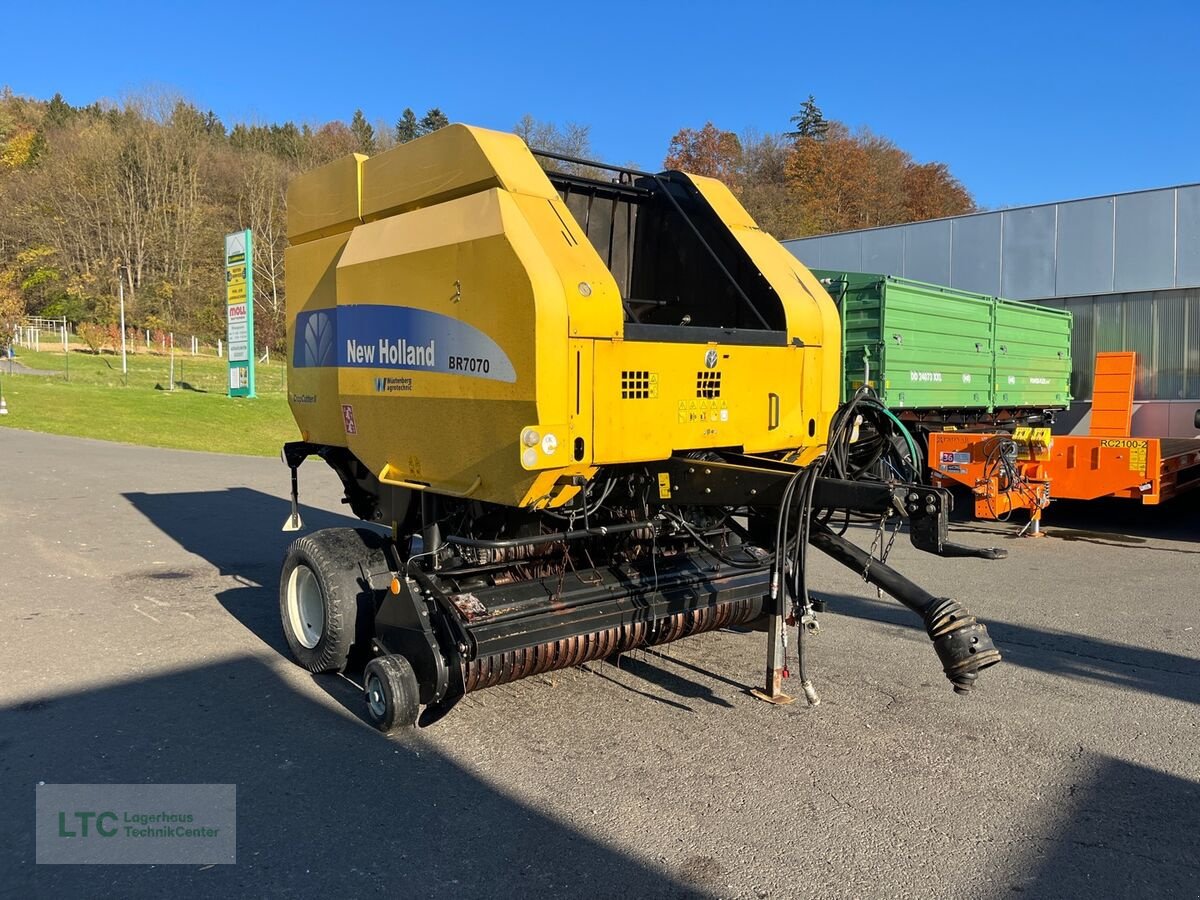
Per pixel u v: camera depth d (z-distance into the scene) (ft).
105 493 40.98
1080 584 24.64
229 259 98.17
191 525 33.50
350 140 243.40
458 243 13.15
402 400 14.64
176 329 192.34
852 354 38.09
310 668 16.88
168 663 17.56
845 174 197.16
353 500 19.51
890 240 56.90
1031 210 51.08
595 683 16.55
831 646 18.76
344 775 12.73
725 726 14.55
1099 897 9.71
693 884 10.00
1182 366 46.39
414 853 10.65
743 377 14.82
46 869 10.26
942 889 9.87
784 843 10.87
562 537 13.79
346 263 15.84
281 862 10.45
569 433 12.35
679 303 17.81
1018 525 35.12
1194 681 16.63
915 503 12.17
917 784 12.45
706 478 14.15
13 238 201.36
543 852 10.68
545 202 13.08
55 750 13.48
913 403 38.88
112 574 25.39
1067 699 15.71
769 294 15.96
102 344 168.86
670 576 16.17
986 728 14.43
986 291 53.11
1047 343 49.44
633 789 12.33
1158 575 25.88
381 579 16.51
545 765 13.10
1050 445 31.96
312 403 18.35
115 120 211.41
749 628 18.89
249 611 21.47
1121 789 12.26
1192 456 33.78
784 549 13.32
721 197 17.40
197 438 68.90
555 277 12.16
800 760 13.24
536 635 13.58
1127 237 47.57
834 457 14.01
